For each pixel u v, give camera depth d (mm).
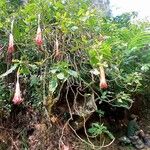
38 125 2240
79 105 2377
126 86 2516
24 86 2377
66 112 2357
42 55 2348
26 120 2320
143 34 2885
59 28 2330
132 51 2852
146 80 3021
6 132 2289
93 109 2326
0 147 2213
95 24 2699
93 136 2236
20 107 2389
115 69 2418
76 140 2311
